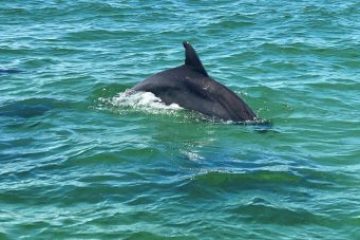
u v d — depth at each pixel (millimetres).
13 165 28906
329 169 28984
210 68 44969
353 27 58281
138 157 29547
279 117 35656
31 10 63656
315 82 41688
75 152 30109
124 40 53375
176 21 60000
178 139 31891
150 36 54562
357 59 47781
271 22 59719
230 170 28297
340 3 68125
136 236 23172
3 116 34875
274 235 23438
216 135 32531
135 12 63406
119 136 32125
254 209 24984
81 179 27406
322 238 23359
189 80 35875
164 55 48781
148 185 26828
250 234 23406
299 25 58406
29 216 24500
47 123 33906
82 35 54688
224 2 68688
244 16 61469
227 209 24984
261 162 29375
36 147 30891
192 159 29453
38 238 23062
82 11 63656
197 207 25141
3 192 26281
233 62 46625
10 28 57188
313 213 24922
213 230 23547
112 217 24391
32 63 46031
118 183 27031
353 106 37594
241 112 34688
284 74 43688
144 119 34406
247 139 32219
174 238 23062
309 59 47562
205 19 60531
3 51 49156
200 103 35031
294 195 26312
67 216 24484
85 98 37750
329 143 32125
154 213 24672
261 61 46719
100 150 30125
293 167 28938
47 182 27188
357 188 27234
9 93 38719
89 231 23484
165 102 35656
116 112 35438
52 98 37688
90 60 47125
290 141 32188
